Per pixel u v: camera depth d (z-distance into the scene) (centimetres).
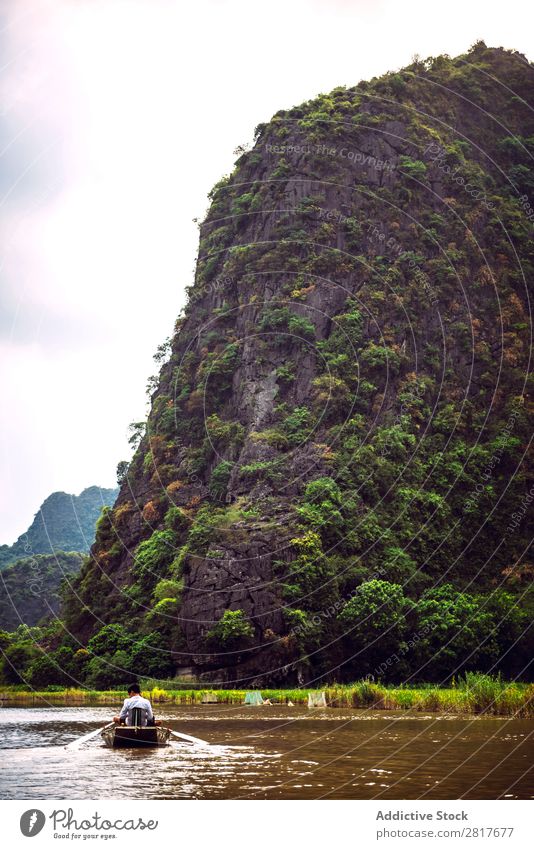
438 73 12631
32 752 2477
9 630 15062
